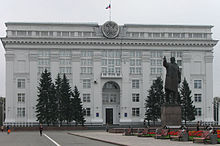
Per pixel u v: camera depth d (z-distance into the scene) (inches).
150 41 4586.6
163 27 4665.4
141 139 1715.1
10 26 4510.3
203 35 4704.7
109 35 4552.2
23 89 4490.7
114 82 4598.9
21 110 4466.0
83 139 1943.9
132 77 4584.2
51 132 3459.6
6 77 4478.3
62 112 4175.7
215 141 1317.7
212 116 4643.2
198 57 4672.7
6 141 1815.9
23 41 4485.7
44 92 4180.6
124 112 4534.9
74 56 4547.2
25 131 3870.6
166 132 1720.0
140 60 4613.7
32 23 4534.9
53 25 4566.9
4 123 4407.0
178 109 1974.7
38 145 1441.9
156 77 4608.8
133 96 4571.9
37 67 4522.6
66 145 1425.9
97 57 4557.1
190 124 4439.0
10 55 4483.3
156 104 4269.2
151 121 4505.4
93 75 4554.6
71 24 4571.9
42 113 4143.7
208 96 4662.9
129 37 4623.5
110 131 3053.6
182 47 4648.1
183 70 4638.3
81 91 4539.9
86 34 4603.8
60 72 4549.7
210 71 4670.3
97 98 4537.4
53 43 4532.5
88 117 4512.8
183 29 4677.7
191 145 1243.8
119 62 4591.5
